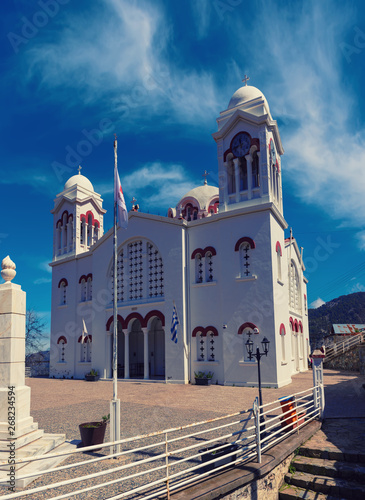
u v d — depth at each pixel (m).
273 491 8.56
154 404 15.94
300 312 34.69
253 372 21.23
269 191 22.88
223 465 8.04
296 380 24.31
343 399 16.42
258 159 25.41
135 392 20.11
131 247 28.38
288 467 9.50
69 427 12.05
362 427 11.70
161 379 25.44
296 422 10.53
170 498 6.66
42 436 9.92
